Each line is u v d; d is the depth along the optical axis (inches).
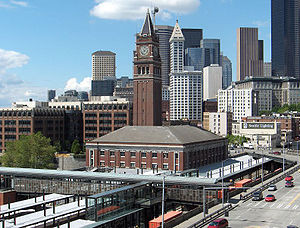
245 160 6417.3
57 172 3978.8
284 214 2987.2
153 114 6771.7
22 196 4151.1
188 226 2588.6
